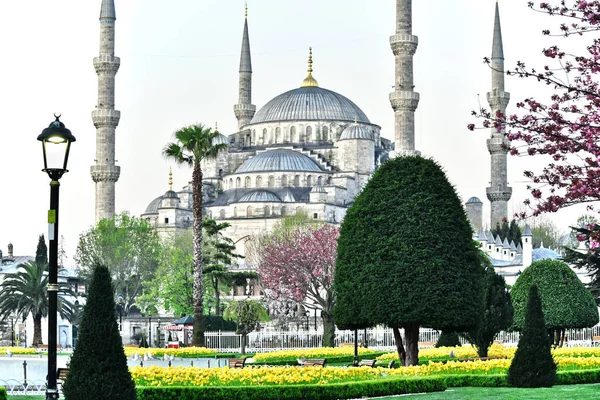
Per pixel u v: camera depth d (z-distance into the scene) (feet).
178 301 492.54
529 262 572.92
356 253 183.42
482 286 184.85
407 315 178.91
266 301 444.55
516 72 98.27
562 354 217.15
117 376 112.57
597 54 96.43
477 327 184.55
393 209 181.98
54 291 107.24
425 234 180.34
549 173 96.89
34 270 383.45
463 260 182.09
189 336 388.16
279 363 239.30
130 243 553.64
